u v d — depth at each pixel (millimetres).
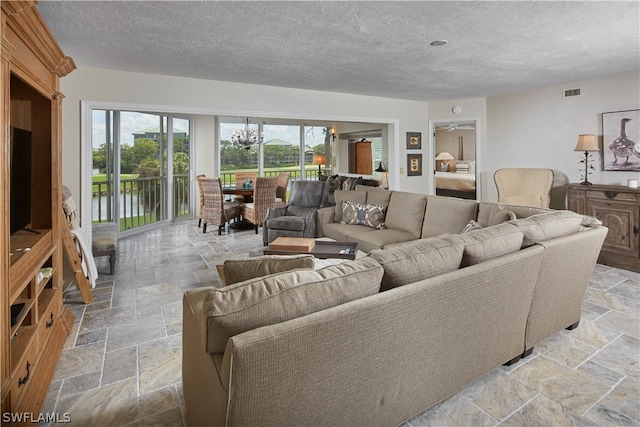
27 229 2463
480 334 1907
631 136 4586
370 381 1482
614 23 2889
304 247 3475
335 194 5113
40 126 2537
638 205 4020
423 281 1626
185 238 6086
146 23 2850
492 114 6164
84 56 3723
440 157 10672
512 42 3326
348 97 5910
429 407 1773
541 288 2240
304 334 1245
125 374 2197
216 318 1198
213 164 8273
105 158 6047
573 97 5129
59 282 2684
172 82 4602
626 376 2129
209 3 2498
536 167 5629
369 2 2480
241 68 4207
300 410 1302
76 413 1857
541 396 1959
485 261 1918
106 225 4621
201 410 1464
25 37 1835
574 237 2379
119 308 3166
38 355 2033
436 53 3652
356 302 1391
